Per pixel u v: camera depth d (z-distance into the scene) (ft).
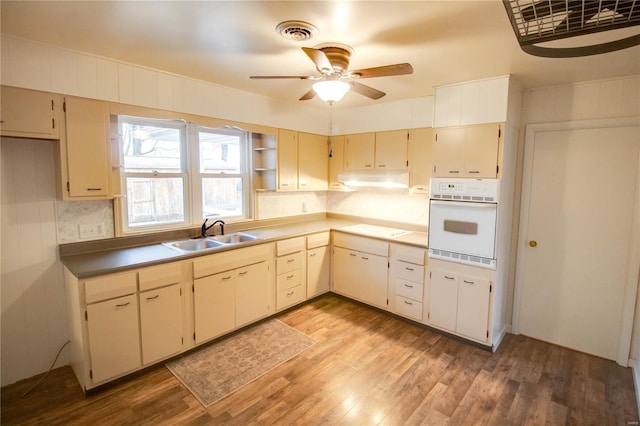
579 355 9.47
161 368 8.52
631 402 7.45
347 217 15.02
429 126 11.30
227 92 10.70
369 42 6.88
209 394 7.54
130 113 8.63
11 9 5.67
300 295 12.31
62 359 8.48
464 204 9.53
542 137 9.95
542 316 10.28
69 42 7.18
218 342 9.84
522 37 4.35
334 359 9.03
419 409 7.16
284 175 12.71
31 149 7.77
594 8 3.70
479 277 9.48
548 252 10.07
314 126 13.79
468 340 9.90
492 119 9.02
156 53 7.79
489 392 7.74
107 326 7.47
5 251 7.61
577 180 9.50
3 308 7.66
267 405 7.23
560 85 9.52
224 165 11.99
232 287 9.90
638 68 8.05
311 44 7.04
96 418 6.78
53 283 8.25
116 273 7.52
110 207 9.04
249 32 6.54
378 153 12.76
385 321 11.39
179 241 10.23
